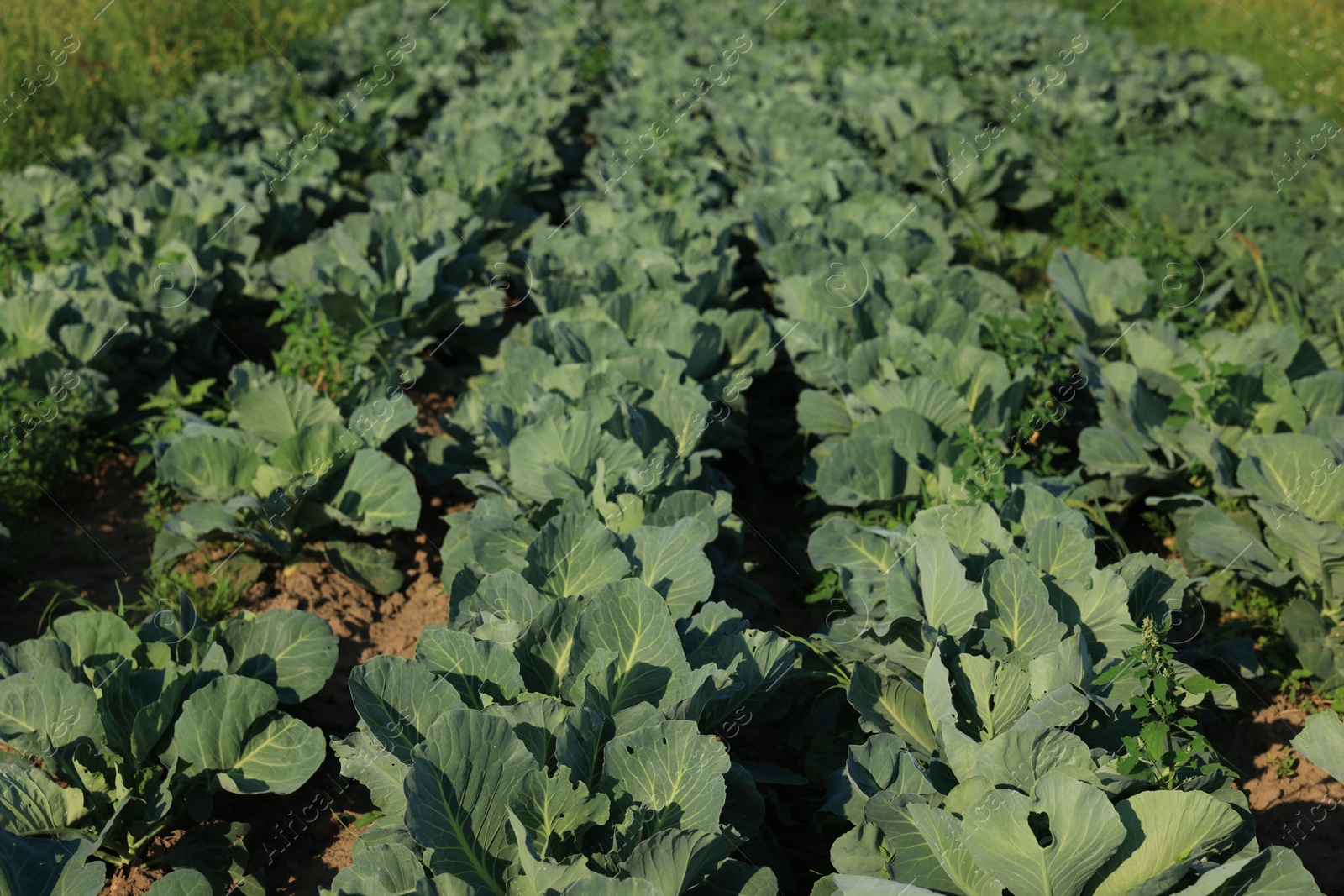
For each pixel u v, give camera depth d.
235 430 2.79
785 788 2.29
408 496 2.69
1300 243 4.19
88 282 3.37
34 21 6.09
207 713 2.07
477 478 2.66
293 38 7.61
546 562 2.23
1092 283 3.45
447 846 1.76
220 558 2.78
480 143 5.00
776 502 3.24
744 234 4.21
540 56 7.13
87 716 2.04
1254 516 2.75
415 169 4.64
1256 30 9.09
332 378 3.15
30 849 1.86
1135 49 7.86
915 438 2.70
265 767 2.10
